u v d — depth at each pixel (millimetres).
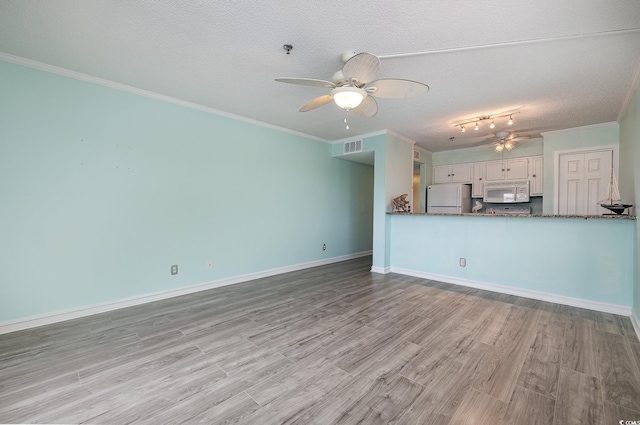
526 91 2971
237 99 3350
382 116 3848
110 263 2959
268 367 1933
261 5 1753
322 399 1615
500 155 5480
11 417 1458
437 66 2467
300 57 2373
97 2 1739
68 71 2648
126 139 3039
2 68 2377
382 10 1782
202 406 1554
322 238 5359
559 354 2096
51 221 2619
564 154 4395
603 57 2279
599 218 2957
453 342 2291
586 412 1505
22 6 1773
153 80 2854
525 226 3477
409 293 3594
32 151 2520
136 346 2215
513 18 1833
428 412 1513
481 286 3811
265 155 4352
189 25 1969
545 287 3332
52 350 2141
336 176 5605
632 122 2945
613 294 2930
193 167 3564
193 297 3412
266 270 4410
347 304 3186
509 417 1476
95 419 1452
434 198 5809
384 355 2092
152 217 3240
